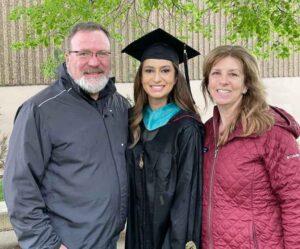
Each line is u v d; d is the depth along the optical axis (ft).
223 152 8.98
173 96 10.38
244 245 8.68
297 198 8.47
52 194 9.48
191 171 9.57
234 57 9.03
